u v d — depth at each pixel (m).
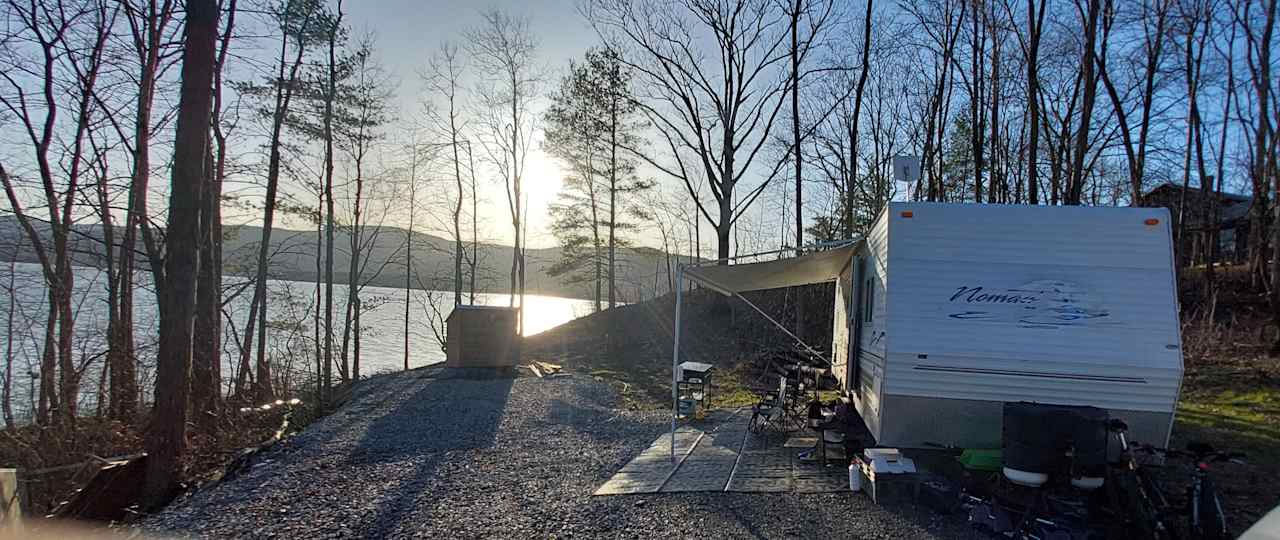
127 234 11.01
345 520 5.27
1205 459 4.42
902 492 5.49
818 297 20.41
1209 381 11.10
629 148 26.56
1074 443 4.80
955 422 5.94
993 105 17.39
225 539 4.90
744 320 22.59
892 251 6.14
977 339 5.85
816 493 5.74
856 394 8.07
